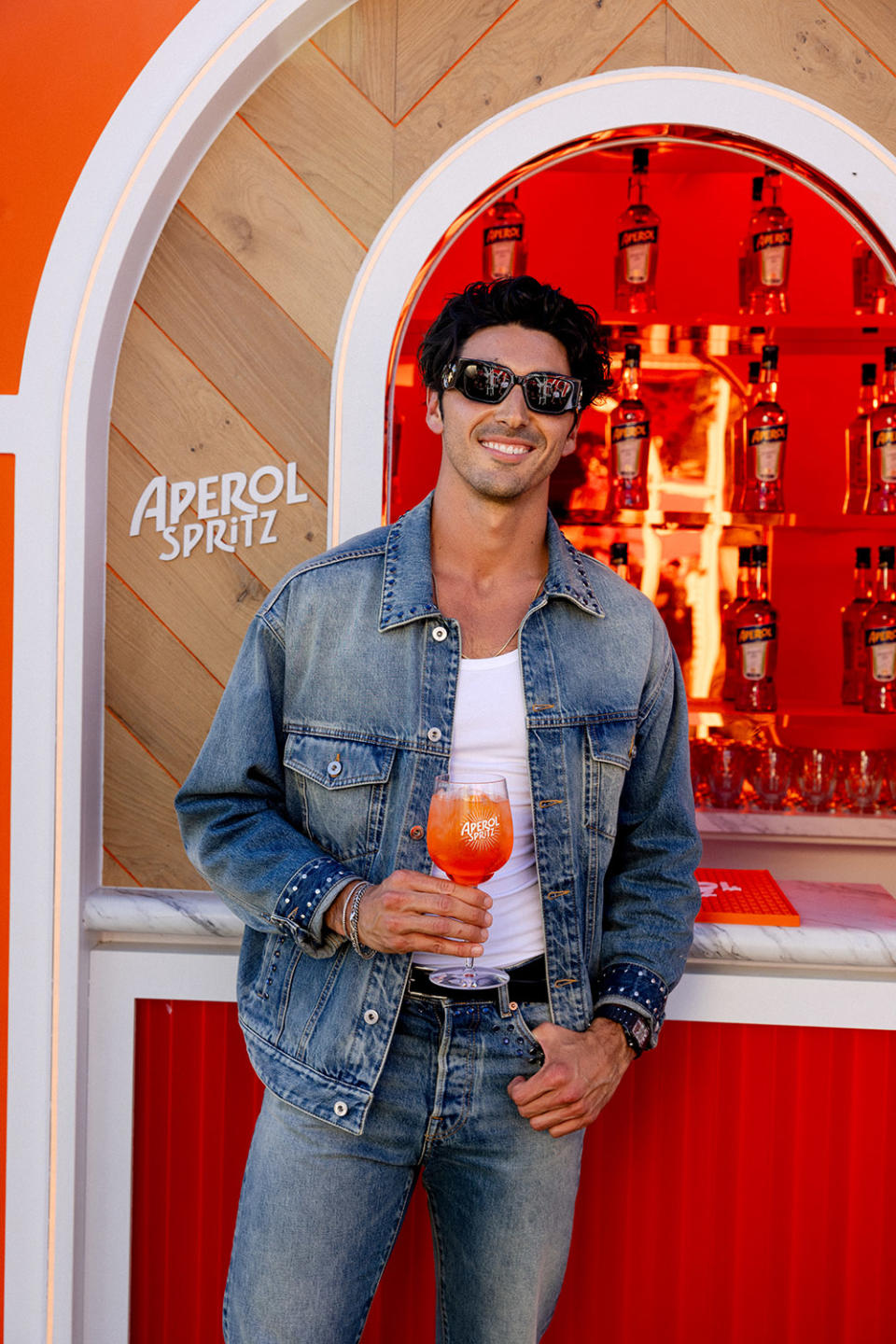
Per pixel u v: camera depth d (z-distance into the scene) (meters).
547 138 1.62
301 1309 1.18
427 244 1.62
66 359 1.59
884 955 1.49
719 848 2.24
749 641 2.42
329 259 1.65
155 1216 1.64
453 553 1.29
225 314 1.65
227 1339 1.23
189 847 1.26
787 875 2.23
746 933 1.50
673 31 1.62
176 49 1.59
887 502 2.38
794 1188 1.57
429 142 1.64
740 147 1.66
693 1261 1.59
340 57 1.64
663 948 1.29
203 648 1.67
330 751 1.23
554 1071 1.18
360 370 1.62
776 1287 1.58
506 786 1.16
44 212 1.60
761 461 2.42
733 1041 1.57
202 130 1.62
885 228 1.63
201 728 1.67
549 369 1.21
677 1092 1.58
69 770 1.60
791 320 2.29
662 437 2.62
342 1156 1.18
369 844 1.22
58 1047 1.60
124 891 1.65
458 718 1.23
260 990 1.26
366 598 1.24
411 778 1.22
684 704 1.37
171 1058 1.63
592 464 2.53
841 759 2.31
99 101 1.60
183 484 1.66
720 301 2.62
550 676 1.24
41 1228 1.61
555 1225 1.24
